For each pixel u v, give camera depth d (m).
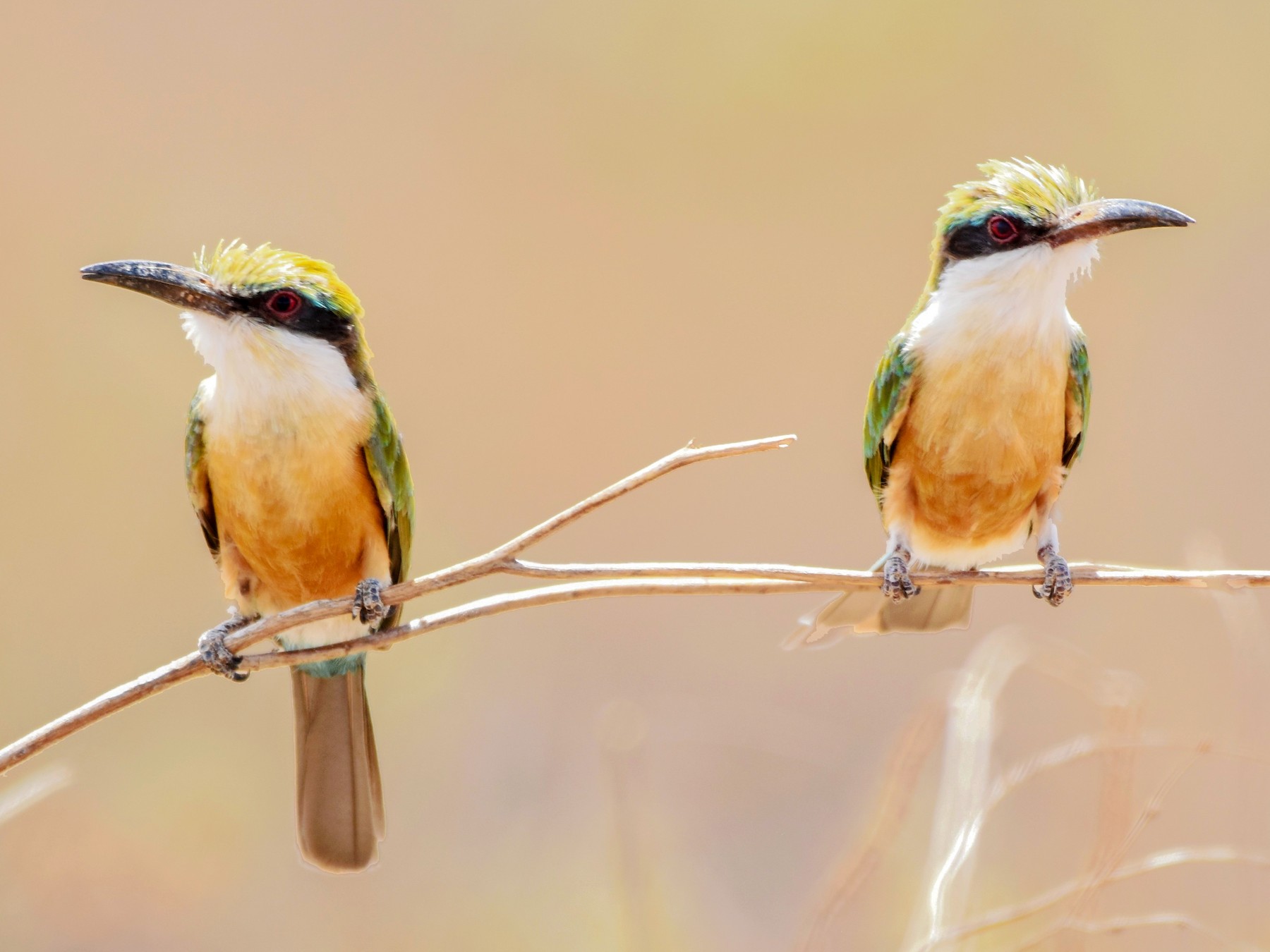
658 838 12.49
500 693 16.45
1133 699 8.05
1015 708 13.15
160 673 7.24
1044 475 9.46
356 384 9.19
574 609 17.08
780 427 20.66
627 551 19.20
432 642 16.50
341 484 9.05
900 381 9.42
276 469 8.93
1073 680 8.84
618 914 9.89
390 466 9.27
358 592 8.82
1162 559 18.94
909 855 10.48
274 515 9.01
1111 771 7.88
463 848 14.89
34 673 16.42
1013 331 9.17
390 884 14.34
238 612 9.39
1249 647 8.98
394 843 14.79
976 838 7.43
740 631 17.14
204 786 15.03
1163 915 8.04
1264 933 8.70
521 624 16.98
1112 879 7.70
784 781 14.93
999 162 9.66
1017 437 9.26
